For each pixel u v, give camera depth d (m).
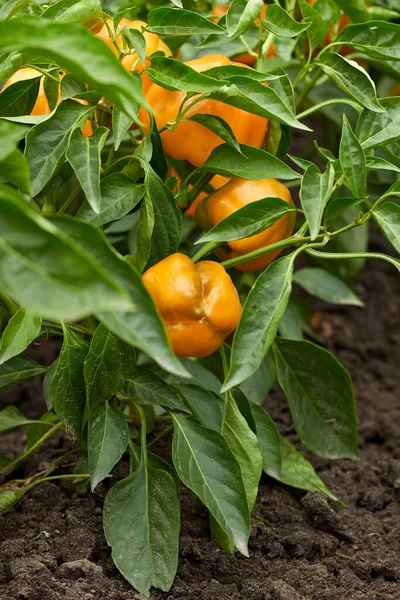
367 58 1.51
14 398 1.74
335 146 1.75
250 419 1.32
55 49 1.03
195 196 1.34
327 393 1.40
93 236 1.07
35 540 1.33
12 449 1.60
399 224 1.23
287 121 1.23
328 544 1.38
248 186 1.29
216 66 1.29
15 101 1.27
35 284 0.98
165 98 1.29
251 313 1.21
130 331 1.05
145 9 1.47
